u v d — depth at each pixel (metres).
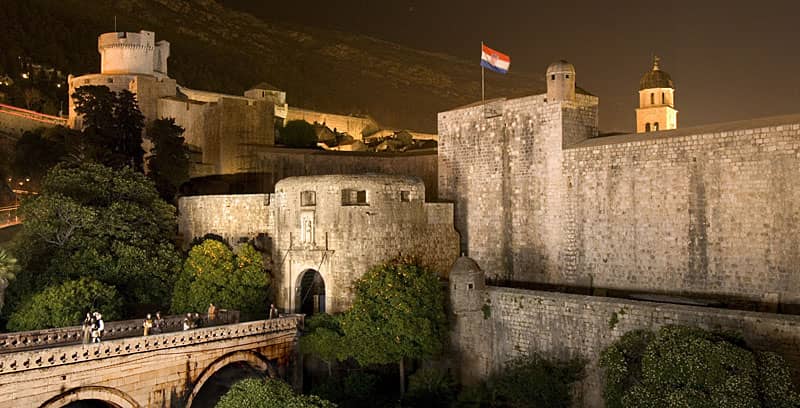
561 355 41.88
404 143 112.06
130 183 55.91
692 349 29.36
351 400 46.94
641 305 37.88
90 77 92.31
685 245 43.09
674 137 43.88
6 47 148.38
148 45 95.38
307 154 77.50
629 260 46.09
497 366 45.81
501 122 55.59
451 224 58.00
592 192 48.47
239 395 35.16
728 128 41.62
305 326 51.00
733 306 40.44
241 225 60.47
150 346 40.75
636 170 45.84
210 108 83.94
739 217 40.62
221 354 44.72
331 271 53.31
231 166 81.62
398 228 54.47
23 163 77.00
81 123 91.81
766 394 27.98
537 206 52.50
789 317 32.66
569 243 49.91
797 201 38.12
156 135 72.94
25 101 117.56
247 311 52.78
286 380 49.25
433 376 46.69
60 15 194.38
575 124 51.72
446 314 49.12
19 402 35.22
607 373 34.84
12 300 47.75
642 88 70.31
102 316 45.72
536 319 43.38
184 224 63.84
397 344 45.00
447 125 60.59
